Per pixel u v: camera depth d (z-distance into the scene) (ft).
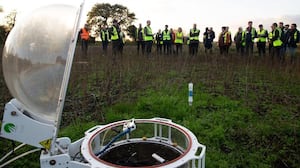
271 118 19.76
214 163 14.19
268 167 14.44
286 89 27.78
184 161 8.16
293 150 15.87
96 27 166.20
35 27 8.17
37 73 8.10
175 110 20.44
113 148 10.53
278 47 42.09
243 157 15.30
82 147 9.02
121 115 19.69
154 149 10.78
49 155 8.76
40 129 8.62
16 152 13.99
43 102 8.39
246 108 21.62
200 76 33.76
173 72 35.55
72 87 26.71
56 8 8.58
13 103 8.78
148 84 29.07
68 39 8.04
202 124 18.43
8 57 8.41
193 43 50.60
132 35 123.85
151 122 11.19
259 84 29.89
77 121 19.11
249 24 46.01
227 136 17.17
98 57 42.65
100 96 25.05
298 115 20.38
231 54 48.01
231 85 29.53
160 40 52.42
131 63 37.73
